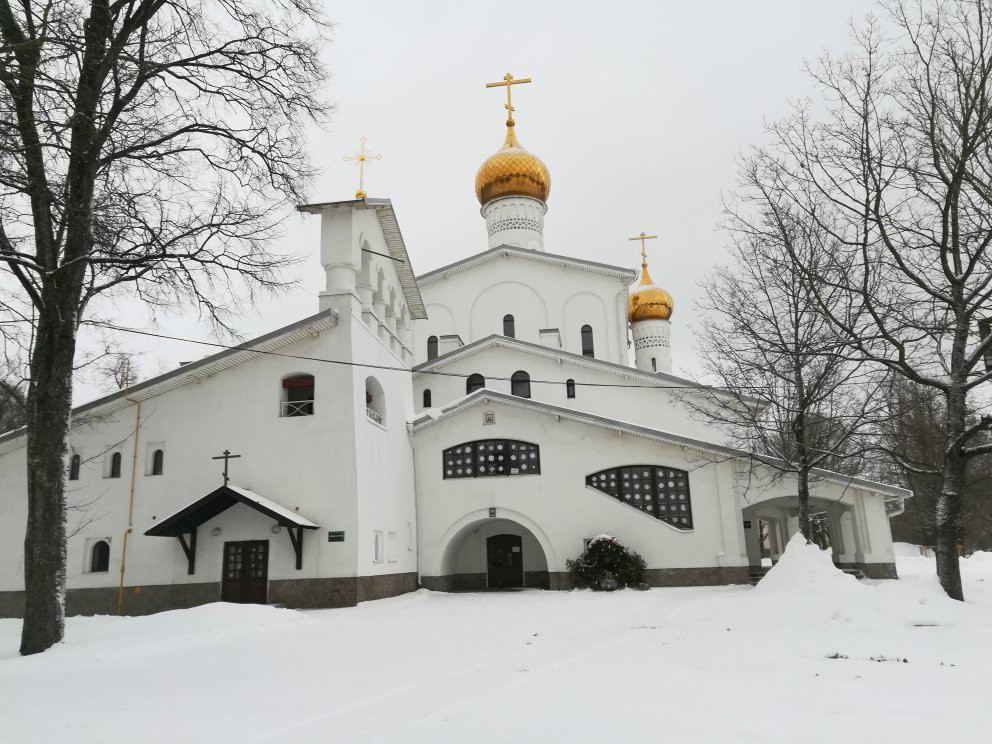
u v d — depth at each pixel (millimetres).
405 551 23656
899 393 25719
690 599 18000
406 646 11305
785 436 24438
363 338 21547
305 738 5676
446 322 34906
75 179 11930
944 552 15453
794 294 19594
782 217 18891
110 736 5906
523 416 25281
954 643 10398
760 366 19719
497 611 16938
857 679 7781
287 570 19391
